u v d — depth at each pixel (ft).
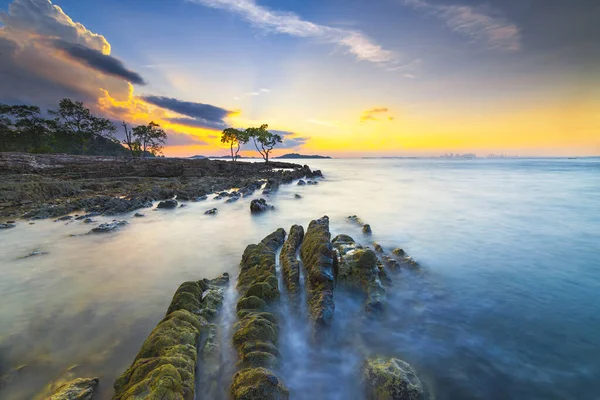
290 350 20.99
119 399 14.02
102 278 32.83
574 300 27.55
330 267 28.73
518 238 46.73
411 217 62.80
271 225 57.16
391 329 23.39
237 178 155.22
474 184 136.36
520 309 26.18
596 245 43.04
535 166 316.81
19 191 76.43
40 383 17.49
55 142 278.67
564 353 20.62
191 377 15.62
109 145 412.16
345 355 20.70
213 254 40.75
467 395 17.33
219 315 23.86
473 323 24.09
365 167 358.02
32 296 28.53
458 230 51.60
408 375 17.39
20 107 254.68
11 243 45.11
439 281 31.48
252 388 15.11
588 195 94.99
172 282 31.78
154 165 163.32
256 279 28.12
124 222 57.00
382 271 31.12
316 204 81.46
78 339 21.76
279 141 299.17
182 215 65.87
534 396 17.30
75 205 69.97
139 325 23.58
